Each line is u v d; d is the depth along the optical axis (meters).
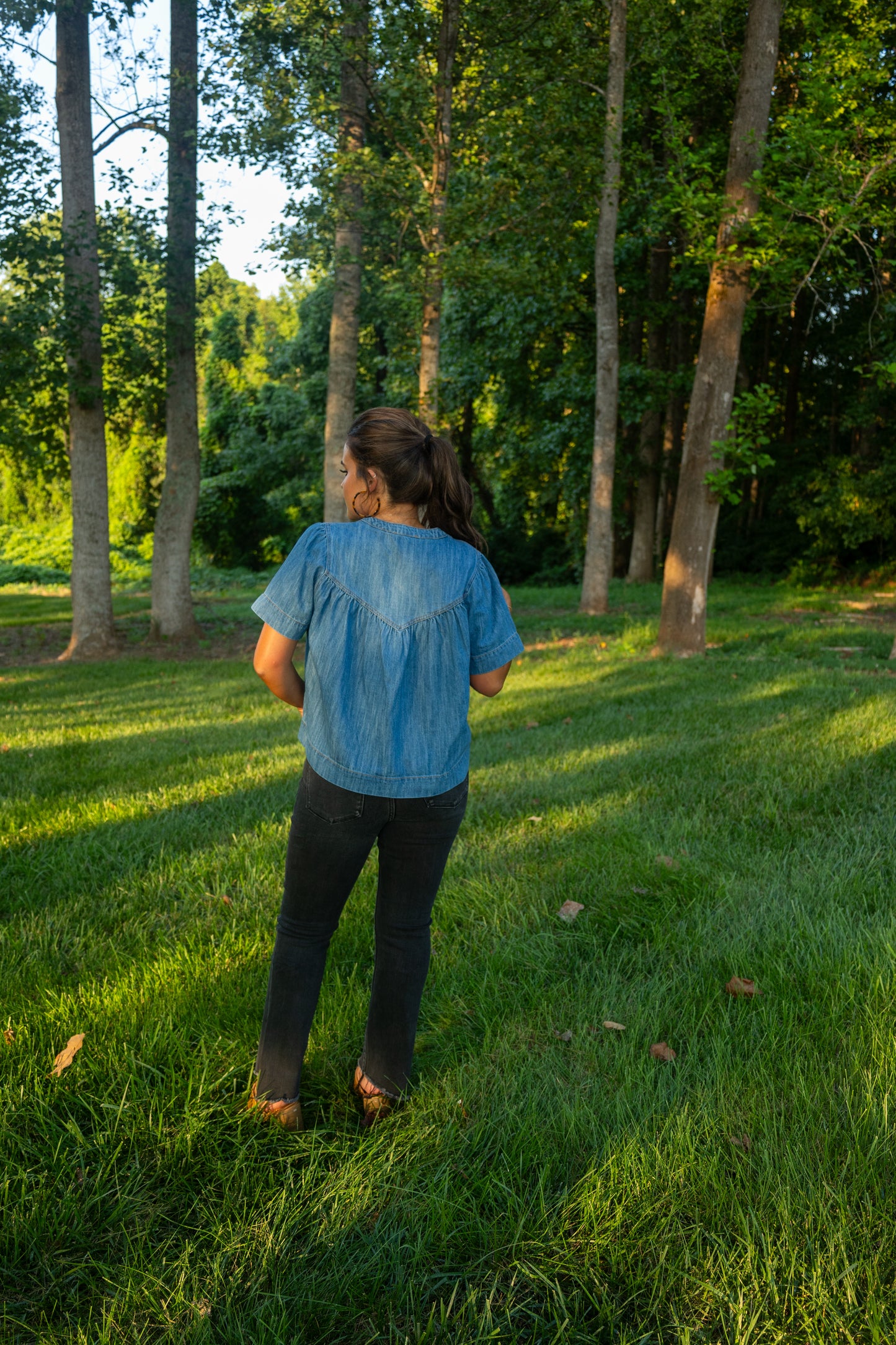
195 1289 1.61
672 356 22.16
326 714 1.87
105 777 5.44
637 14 13.34
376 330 28.81
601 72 14.12
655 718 6.68
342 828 1.89
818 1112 1.99
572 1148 1.95
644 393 20.03
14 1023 2.44
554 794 4.63
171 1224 1.81
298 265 12.32
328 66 11.38
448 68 12.58
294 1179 1.92
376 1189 1.85
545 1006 2.52
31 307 12.73
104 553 14.22
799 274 10.42
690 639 10.61
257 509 37.84
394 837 1.96
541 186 13.73
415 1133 2.02
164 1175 1.92
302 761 5.64
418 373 18.14
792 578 21.03
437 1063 2.33
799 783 4.58
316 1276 1.64
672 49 13.18
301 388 34.84
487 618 1.98
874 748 5.21
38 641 16.12
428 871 2.01
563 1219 1.75
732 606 17.00
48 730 7.45
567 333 22.25
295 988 2.04
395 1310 1.60
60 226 13.33
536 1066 2.23
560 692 8.23
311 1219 1.79
